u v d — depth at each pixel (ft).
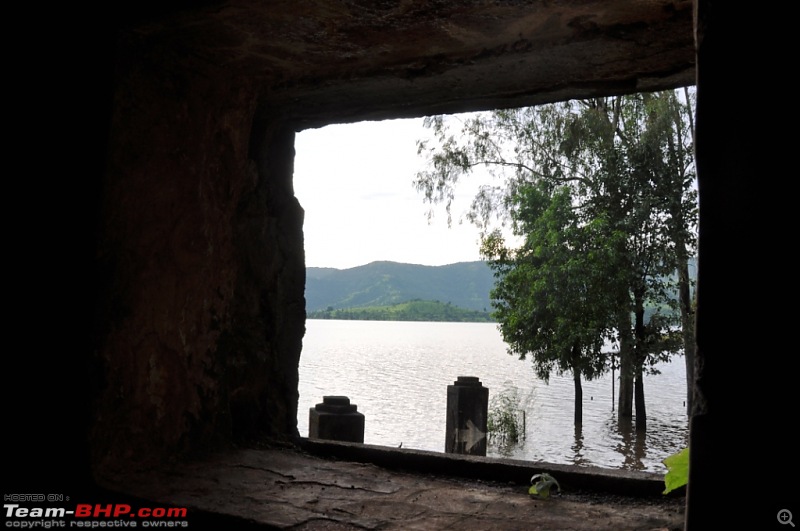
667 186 37.01
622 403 42.11
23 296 10.27
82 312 10.14
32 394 10.14
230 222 12.76
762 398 4.77
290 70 12.01
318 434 17.54
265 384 13.83
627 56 10.40
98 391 10.25
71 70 10.46
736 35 5.04
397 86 12.14
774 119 4.90
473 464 11.41
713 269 4.97
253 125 13.82
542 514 9.20
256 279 13.76
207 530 8.90
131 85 10.66
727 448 4.82
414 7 9.29
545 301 38.65
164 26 10.28
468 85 11.89
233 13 9.76
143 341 11.04
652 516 9.14
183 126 11.59
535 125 43.29
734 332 4.88
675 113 37.27
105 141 10.34
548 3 8.97
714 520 4.80
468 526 8.63
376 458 12.26
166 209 11.37
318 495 9.93
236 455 12.17
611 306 36.55
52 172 10.39
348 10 9.50
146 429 11.10
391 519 8.88
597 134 40.37
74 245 10.21
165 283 11.41
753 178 4.91
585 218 38.75
